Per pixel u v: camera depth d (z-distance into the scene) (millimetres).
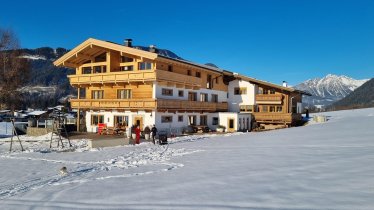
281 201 6359
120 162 14883
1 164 15344
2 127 41094
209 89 41594
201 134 34406
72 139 29516
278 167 9992
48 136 31266
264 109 44125
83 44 34844
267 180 8258
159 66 32938
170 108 33125
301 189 7078
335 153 12195
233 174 9422
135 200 7266
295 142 18000
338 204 5852
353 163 9578
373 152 11562
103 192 8266
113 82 34031
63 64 36969
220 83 44000
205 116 40969
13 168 13930
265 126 42344
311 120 46219
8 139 30906
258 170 9742
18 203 7734
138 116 33562
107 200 7441
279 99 41875
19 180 11055
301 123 44469
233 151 15766
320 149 13898
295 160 11164
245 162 11641
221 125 40125
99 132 33531
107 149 22062
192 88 38312
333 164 9727
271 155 13070
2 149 24109
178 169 11398
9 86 59281
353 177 7734
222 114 40125
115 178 10398
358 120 35719
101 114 36312
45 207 7219
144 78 32000
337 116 51094
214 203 6613
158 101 31438
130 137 28547
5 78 59250
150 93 33094
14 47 61344
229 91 45438
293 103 46750
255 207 6148
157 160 14820
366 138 17016
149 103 31766
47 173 12406
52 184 9938
